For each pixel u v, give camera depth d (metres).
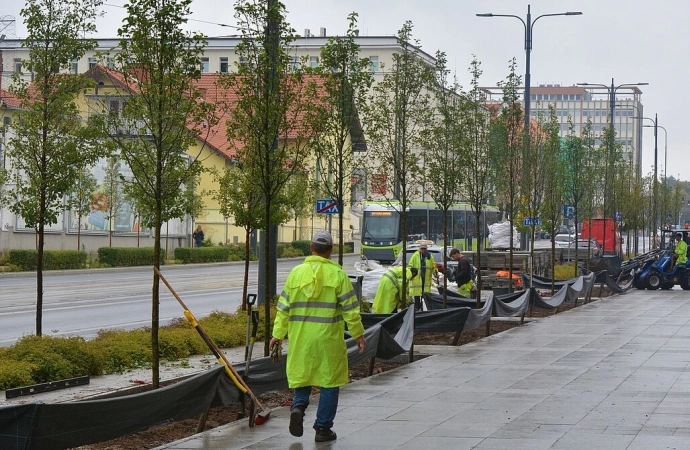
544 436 9.66
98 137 13.53
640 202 64.69
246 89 14.57
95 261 50.31
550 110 36.38
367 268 31.72
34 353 13.09
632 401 11.95
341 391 12.97
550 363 16.08
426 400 12.15
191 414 10.45
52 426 8.25
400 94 22.03
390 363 17.12
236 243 70.38
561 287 31.78
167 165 12.18
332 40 19.84
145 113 11.97
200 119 12.39
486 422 10.52
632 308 29.78
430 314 19.08
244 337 18.31
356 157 22.36
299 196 21.77
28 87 15.16
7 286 35.66
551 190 33.41
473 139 24.66
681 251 41.19
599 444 9.23
